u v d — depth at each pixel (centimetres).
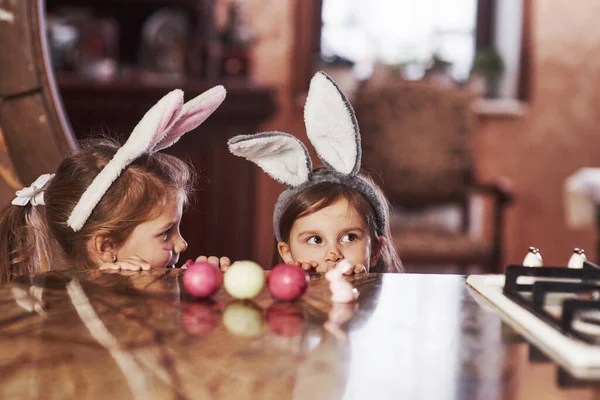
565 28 476
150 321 102
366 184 162
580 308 95
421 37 482
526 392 85
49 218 160
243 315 105
